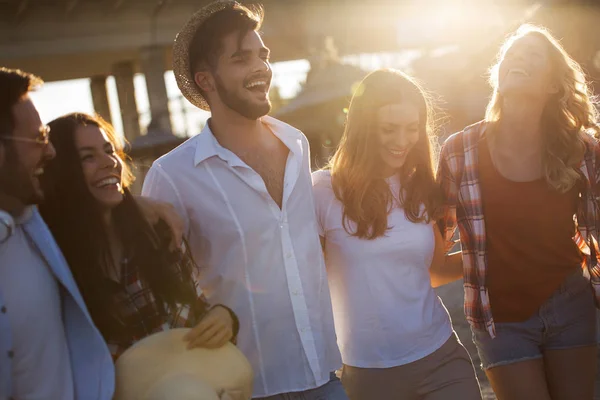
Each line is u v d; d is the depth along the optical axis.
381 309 3.45
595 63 16.30
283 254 3.21
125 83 30.36
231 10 3.23
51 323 2.40
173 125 25.22
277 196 3.30
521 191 3.56
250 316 3.19
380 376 3.46
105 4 27.19
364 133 3.44
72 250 2.67
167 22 27.69
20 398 2.34
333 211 3.53
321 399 3.25
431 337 3.45
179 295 2.84
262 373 3.20
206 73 3.28
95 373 2.49
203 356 2.67
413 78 3.63
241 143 3.31
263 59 3.26
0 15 26.39
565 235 3.55
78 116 2.75
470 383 3.44
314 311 3.25
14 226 2.37
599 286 3.58
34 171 2.42
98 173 2.71
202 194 3.21
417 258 3.48
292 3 30.70
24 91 2.38
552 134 3.52
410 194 3.50
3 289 2.31
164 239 2.88
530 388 3.53
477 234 3.61
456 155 3.68
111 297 2.70
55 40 27.22
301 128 20.33
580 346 3.58
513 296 3.59
